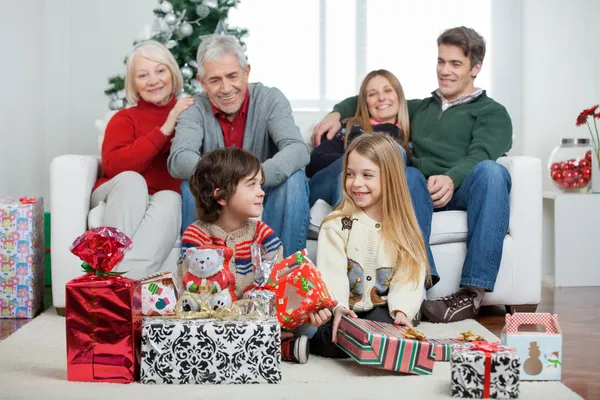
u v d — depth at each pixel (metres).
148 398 1.70
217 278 2.03
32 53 4.41
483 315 3.01
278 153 2.76
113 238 1.89
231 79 2.91
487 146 3.16
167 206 2.84
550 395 1.77
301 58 4.59
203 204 2.20
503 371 1.75
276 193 2.76
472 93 3.37
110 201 2.84
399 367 1.99
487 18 4.52
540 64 4.45
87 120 4.66
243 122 3.03
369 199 2.33
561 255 3.74
